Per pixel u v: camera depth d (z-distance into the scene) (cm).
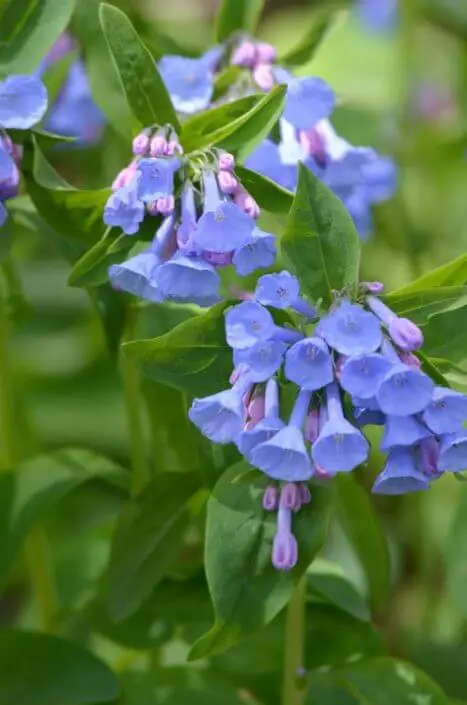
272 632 105
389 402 87
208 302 90
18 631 101
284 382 90
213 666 106
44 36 95
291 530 91
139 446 104
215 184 90
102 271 93
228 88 99
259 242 90
